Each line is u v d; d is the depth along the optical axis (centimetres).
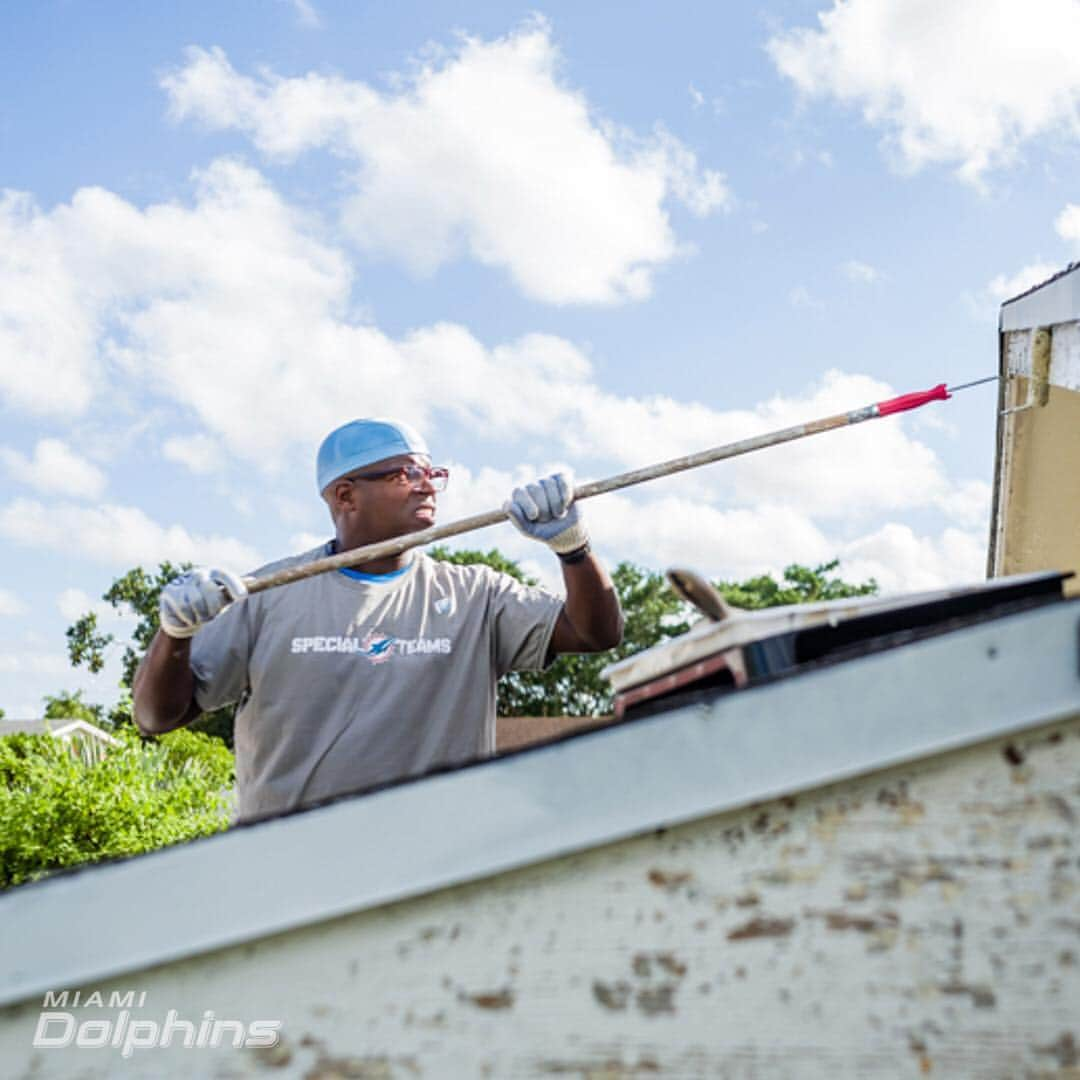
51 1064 139
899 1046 129
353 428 331
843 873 133
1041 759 133
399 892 136
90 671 4534
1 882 821
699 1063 131
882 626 160
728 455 300
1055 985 128
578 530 301
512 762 137
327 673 297
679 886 135
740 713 135
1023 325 330
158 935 138
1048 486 407
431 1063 134
